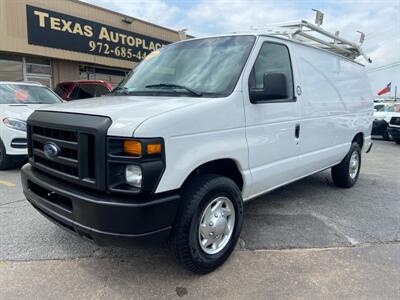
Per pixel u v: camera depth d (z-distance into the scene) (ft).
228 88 10.26
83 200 8.14
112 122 8.05
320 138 14.97
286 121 12.45
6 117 20.63
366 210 15.65
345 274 10.07
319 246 11.84
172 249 9.26
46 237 11.96
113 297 8.83
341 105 16.75
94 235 8.19
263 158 11.52
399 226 13.79
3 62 42.19
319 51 15.28
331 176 21.20
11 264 10.23
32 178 9.82
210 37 12.49
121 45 52.16
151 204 8.02
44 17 42.52
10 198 15.99
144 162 7.82
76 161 8.48
